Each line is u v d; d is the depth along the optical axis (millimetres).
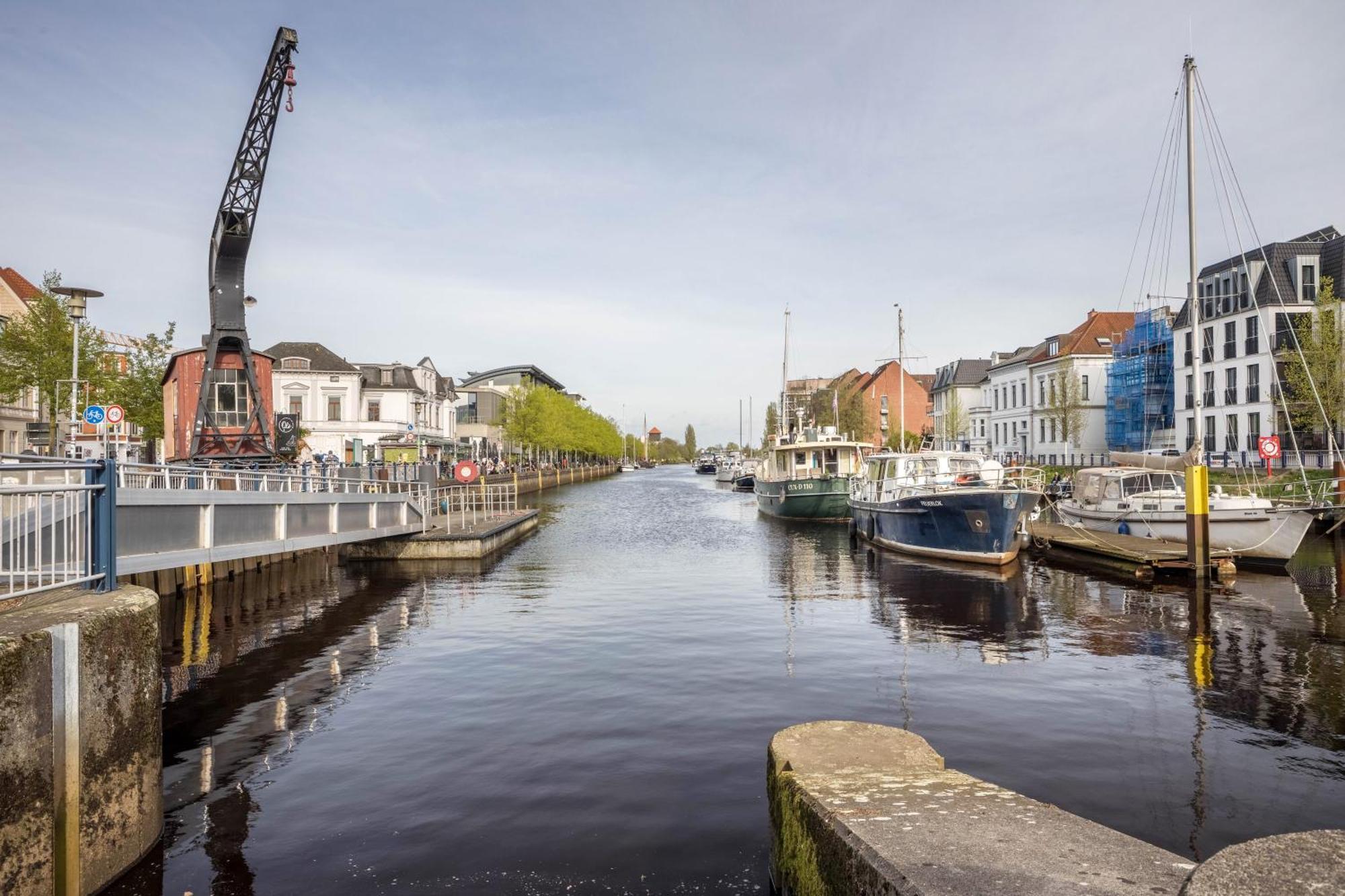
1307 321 33719
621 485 91250
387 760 7488
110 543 6008
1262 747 7785
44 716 4598
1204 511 18234
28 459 7039
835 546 27641
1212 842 5863
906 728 8367
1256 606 15328
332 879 5273
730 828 5941
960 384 75750
